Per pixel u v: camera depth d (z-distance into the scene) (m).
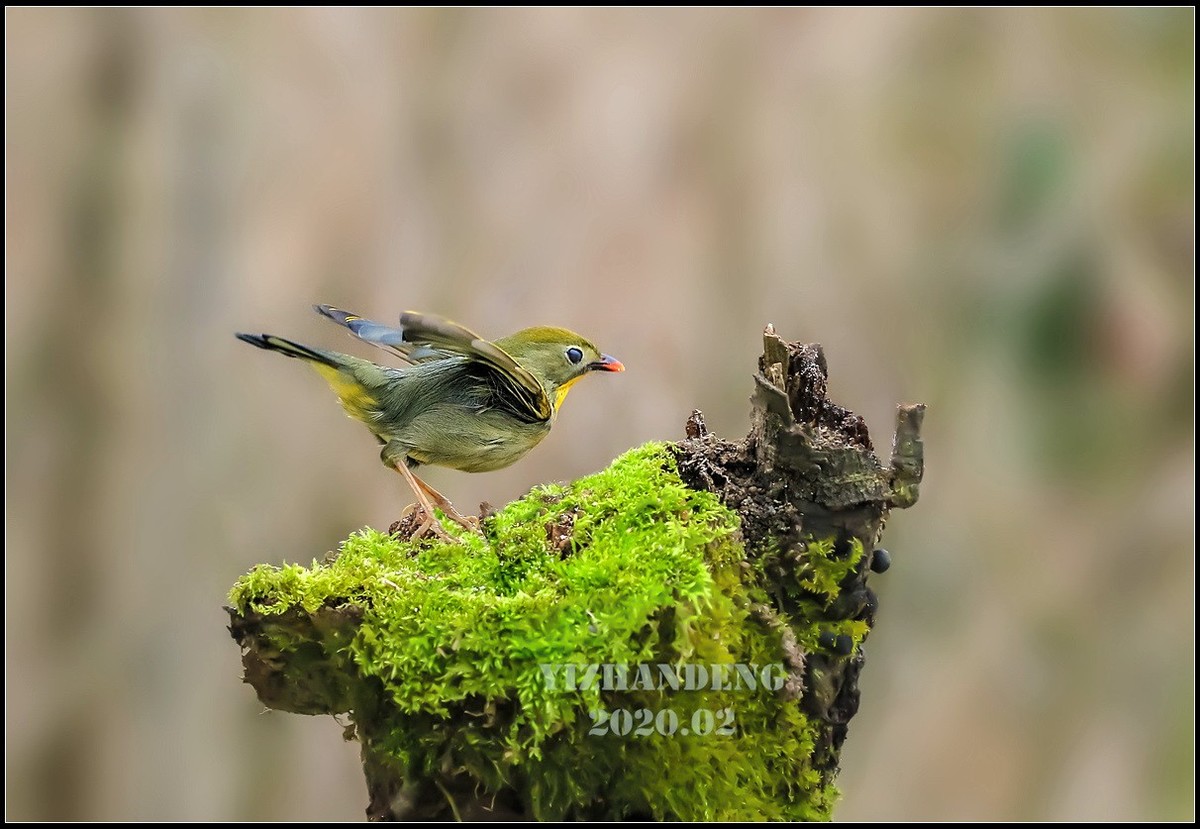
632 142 13.20
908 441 5.09
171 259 12.70
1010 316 13.21
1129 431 13.21
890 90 13.70
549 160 13.24
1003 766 12.95
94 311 12.73
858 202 13.31
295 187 12.75
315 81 12.98
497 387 6.79
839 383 13.01
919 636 13.35
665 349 12.48
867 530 5.10
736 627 4.78
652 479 5.30
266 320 12.53
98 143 12.80
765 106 13.46
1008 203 13.38
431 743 4.84
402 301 12.73
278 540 12.45
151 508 12.56
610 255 12.82
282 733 12.75
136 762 12.50
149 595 12.56
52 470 12.66
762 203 13.19
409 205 13.10
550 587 4.90
